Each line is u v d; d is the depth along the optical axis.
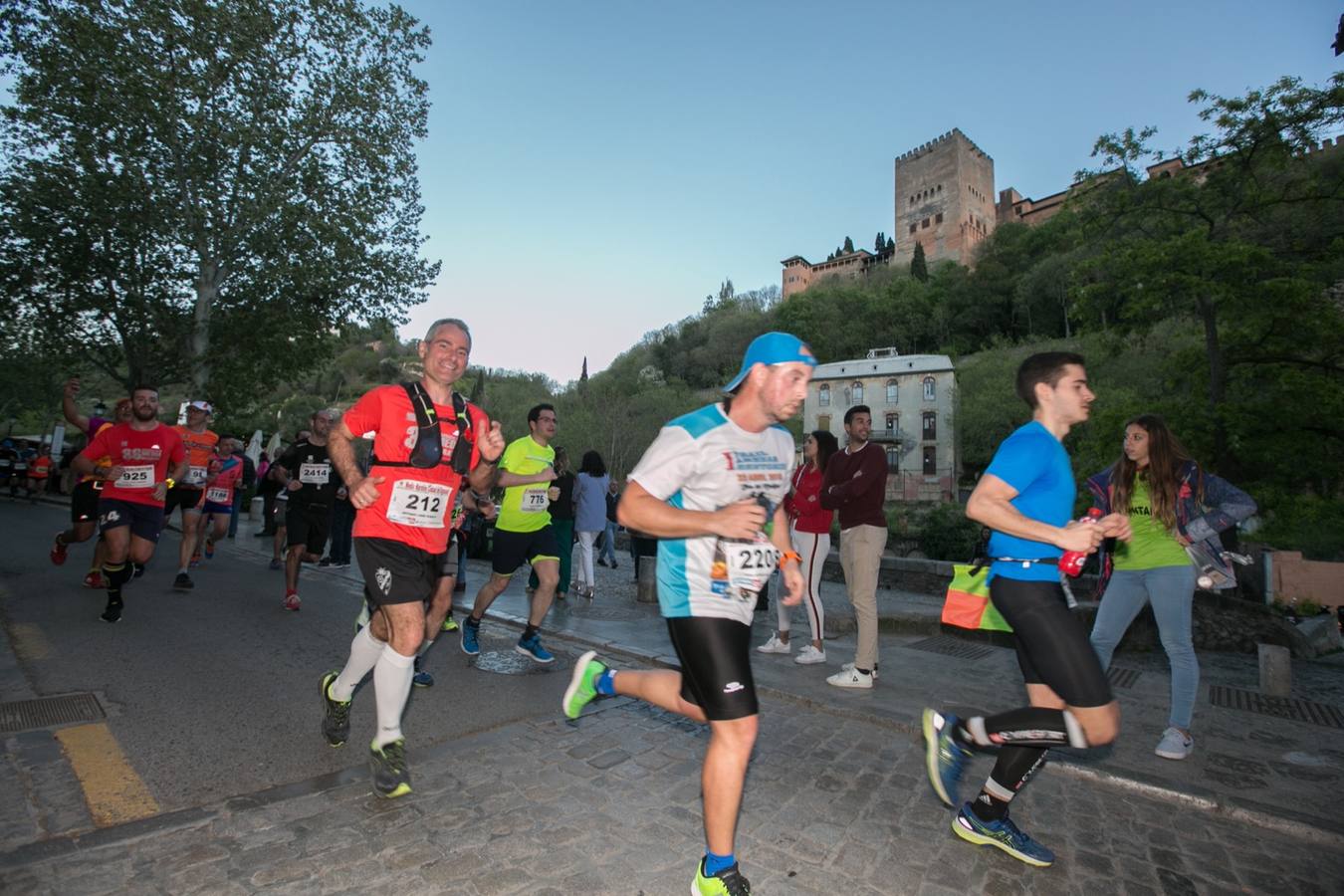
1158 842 2.99
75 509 7.32
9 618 5.97
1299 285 14.64
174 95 17.42
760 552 2.38
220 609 6.87
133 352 20.62
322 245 19.81
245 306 20.22
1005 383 58.44
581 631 6.54
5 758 3.26
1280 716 4.82
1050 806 3.32
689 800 3.13
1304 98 15.37
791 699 4.75
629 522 2.26
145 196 17.59
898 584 10.59
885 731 4.24
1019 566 2.71
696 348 110.88
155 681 4.55
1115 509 4.14
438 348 3.33
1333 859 2.88
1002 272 87.81
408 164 20.88
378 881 2.41
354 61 19.48
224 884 2.35
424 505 3.18
